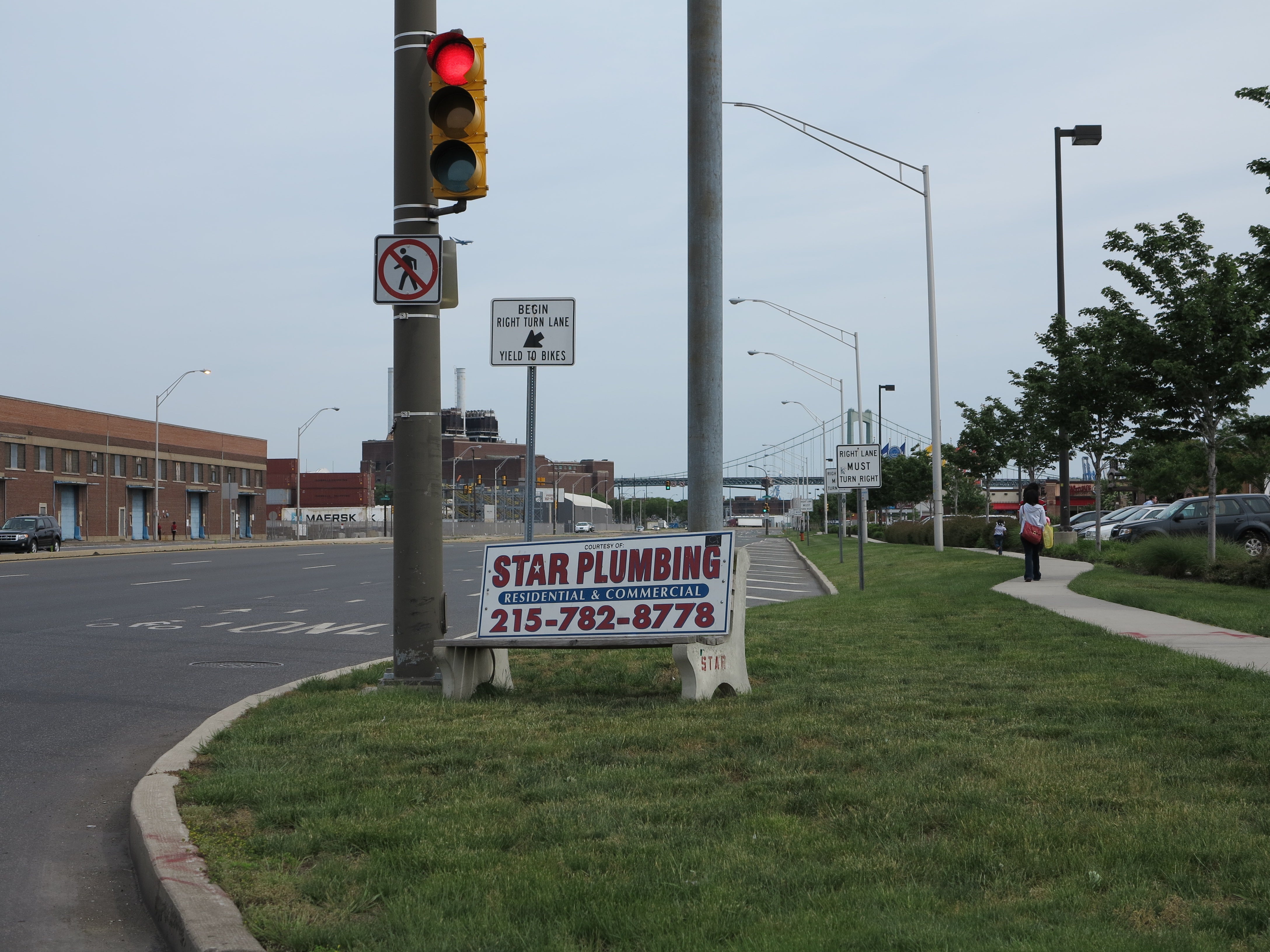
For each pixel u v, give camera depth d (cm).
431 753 689
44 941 445
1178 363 2156
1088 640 1208
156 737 838
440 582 988
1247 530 3070
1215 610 1513
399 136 971
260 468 10894
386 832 519
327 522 15088
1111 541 3322
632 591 923
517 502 16225
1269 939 385
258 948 397
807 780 605
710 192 1084
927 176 3425
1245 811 539
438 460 987
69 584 2669
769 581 3030
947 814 539
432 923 413
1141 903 423
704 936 397
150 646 1422
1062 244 3234
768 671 1026
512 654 1224
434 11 977
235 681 1122
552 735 736
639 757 670
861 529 2225
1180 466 5269
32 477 7344
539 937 400
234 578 2972
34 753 780
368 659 1315
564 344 1026
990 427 4919
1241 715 761
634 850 495
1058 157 3238
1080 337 2686
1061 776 604
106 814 632
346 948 404
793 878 455
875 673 1002
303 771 645
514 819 542
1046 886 449
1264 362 2188
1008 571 2467
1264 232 1795
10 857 552
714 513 1079
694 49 1086
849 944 384
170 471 9175
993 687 913
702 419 1084
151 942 448
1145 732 720
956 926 402
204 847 509
